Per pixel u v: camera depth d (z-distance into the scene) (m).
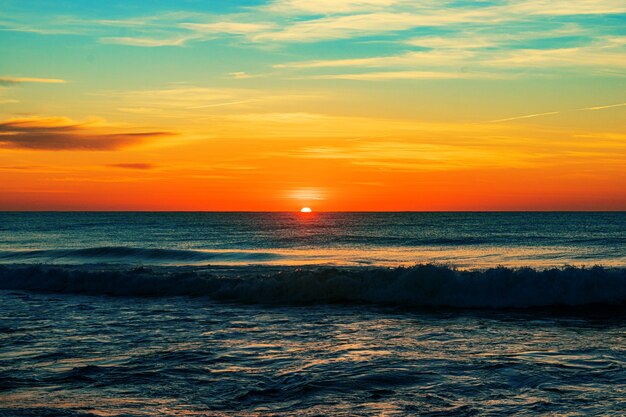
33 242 58.25
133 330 12.56
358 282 17.47
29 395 7.75
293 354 10.12
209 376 8.69
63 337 11.77
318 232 78.00
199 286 18.92
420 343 11.02
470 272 17.19
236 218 160.12
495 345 10.79
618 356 9.73
